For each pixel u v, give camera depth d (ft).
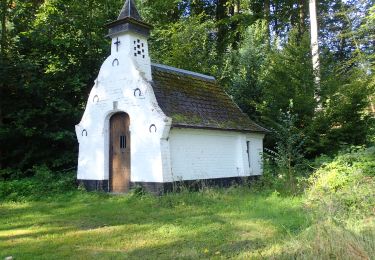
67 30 63.82
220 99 57.98
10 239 26.63
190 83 54.85
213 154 51.16
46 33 61.21
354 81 59.67
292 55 62.23
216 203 38.50
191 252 22.66
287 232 24.64
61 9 62.95
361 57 74.08
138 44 48.32
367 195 28.84
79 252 23.34
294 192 41.32
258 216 31.81
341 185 34.30
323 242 19.07
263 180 49.37
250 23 91.97
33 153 58.59
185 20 86.74
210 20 94.63
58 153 60.54
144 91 45.50
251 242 24.39
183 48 79.20
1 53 57.00
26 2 63.00
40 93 58.08
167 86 49.88
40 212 36.06
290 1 98.73
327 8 97.50
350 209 27.43
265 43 78.28
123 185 47.39
